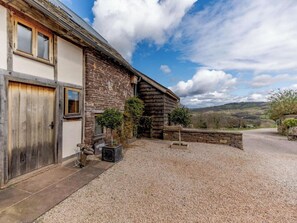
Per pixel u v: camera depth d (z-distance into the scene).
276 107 14.37
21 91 3.24
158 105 8.66
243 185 3.39
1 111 2.80
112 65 6.57
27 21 3.29
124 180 3.46
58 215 2.22
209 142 7.48
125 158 5.06
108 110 4.95
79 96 4.89
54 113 4.05
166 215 2.32
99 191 2.95
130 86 8.34
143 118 8.73
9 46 2.94
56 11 4.41
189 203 2.65
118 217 2.24
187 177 3.74
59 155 4.12
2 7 2.84
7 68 2.91
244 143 8.76
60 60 4.18
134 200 2.69
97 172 3.80
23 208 2.32
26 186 3.00
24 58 3.24
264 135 12.22
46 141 3.85
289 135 10.02
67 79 4.42
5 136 2.88
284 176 3.94
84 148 4.22
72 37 4.30
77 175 3.59
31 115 3.46
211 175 3.90
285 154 6.34
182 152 5.95
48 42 3.87
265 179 3.73
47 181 3.24
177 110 7.69
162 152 5.91
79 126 4.91
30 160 3.44
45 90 3.81
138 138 8.62
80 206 2.46
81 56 4.99
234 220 2.25
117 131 6.61
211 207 2.55
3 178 2.84
